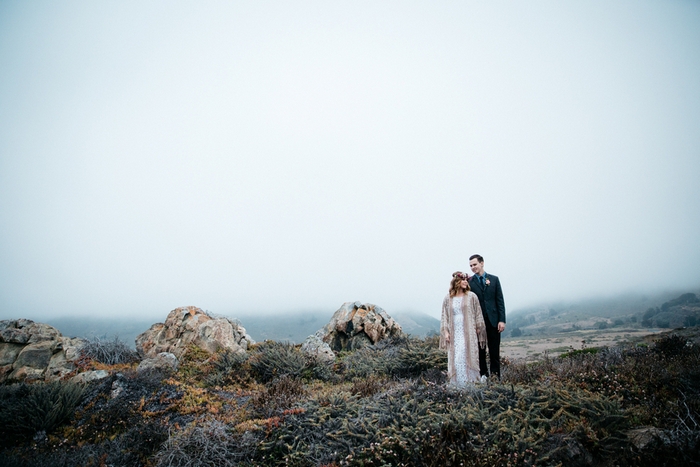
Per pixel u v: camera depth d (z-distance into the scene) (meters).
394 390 7.32
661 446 4.51
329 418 6.54
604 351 10.03
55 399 7.22
